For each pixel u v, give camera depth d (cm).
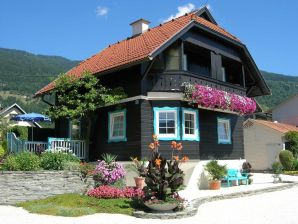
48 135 2341
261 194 1722
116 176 1435
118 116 1834
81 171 1408
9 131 2244
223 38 2022
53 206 1177
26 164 1345
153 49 1619
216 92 1848
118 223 988
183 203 1186
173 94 1731
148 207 1114
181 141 1748
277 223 1020
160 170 1157
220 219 1074
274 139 3216
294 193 1759
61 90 1886
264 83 2353
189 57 2045
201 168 1827
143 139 1681
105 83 1922
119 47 2191
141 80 1708
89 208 1155
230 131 2150
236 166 2136
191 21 1800
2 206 1245
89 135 1936
